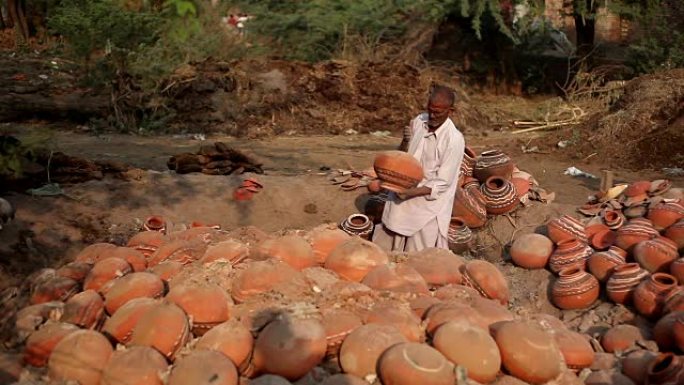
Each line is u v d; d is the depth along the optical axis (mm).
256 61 14977
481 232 7141
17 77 15516
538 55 19562
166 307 3758
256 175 8203
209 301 3883
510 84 19094
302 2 18766
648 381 4125
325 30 18016
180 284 3988
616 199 6949
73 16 13430
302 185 7949
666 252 5656
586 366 4207
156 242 5176
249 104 14141
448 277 4672
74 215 6684
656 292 5320
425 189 6070
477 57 18984
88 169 7363
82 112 13875
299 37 18281
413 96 15031
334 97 14750
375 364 3590
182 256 4746
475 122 15336
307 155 11312
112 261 4551
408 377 3428
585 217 6879
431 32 18438
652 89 11781
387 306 3979
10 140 6941
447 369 3486
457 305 4035
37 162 7148
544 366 3719
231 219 7332
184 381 3365
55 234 6359
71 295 4477
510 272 6434
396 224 6184
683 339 4656
